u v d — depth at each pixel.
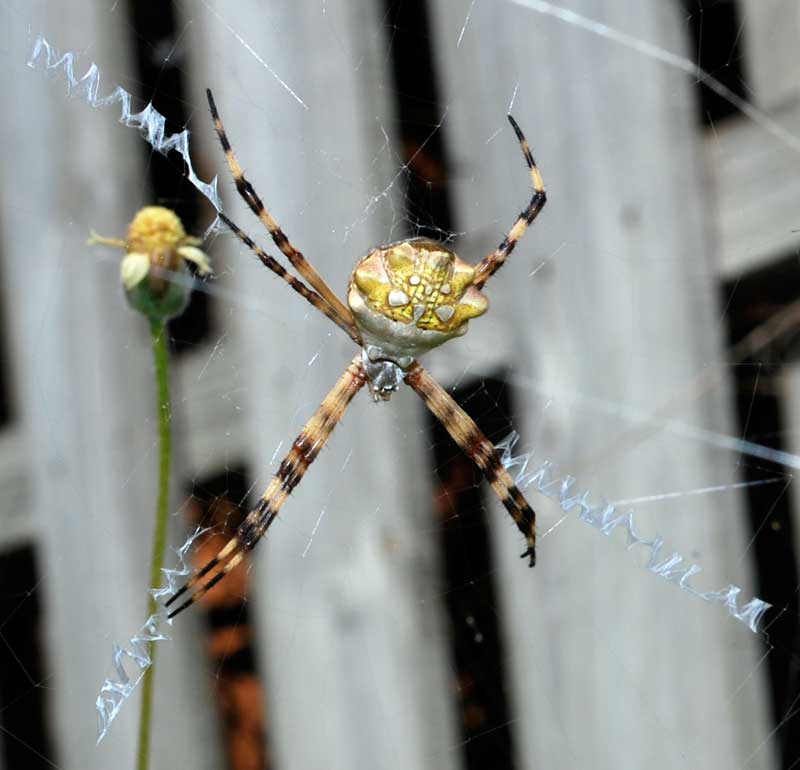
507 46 0.39
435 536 0.39
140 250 0.36
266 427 0.39
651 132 0.38
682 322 0.38
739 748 0.38
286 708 0.39
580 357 0.38
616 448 0.38
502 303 0.39
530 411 0.39
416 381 0.39
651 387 0.38
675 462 0.38
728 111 0.39
